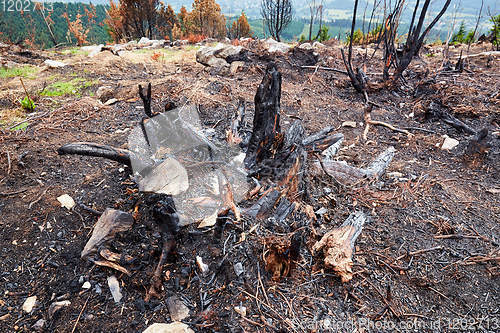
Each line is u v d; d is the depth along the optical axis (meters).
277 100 2.71
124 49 9.72
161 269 2.10
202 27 16.75
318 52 8.33
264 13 10.73
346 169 3.18
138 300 2.01
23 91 5.34
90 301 2.02
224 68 6.52
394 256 2.35
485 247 2.43
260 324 1.86
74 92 5.50
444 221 2.68
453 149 3.90
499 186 3.16
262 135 2.76
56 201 2.75
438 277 2.19
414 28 5.64
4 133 3.81
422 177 3.32
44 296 2.06
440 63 7.83
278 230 2.38
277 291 2.06
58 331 1.86
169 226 2.18
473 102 5.15
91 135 3.93
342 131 4.42
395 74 5.89
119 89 5.43
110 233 2.32
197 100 4.83
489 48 9.62
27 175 3.06
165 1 18.36
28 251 2.34
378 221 2.68
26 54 8.27
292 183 2.69
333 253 2.14
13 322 1.91
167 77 6.21
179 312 1.93
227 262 2.19
